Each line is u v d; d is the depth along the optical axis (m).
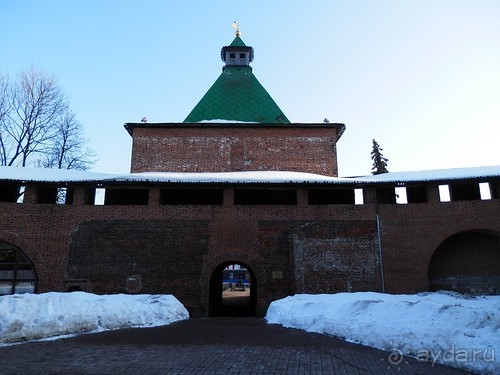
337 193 22.77
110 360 6.78
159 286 18.11
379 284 18.45
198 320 13.89
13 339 8.27
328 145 25.86
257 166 25.39
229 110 27.42
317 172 25.36
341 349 7.88
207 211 19.11
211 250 18.62
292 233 18.98
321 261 18.66
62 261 18.36
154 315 12.47
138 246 18.56
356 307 10.23
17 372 5.90
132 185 19.20
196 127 25.75
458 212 19.16
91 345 8.18
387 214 19.36
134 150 25.34
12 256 18.36
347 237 18.98
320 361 6.81
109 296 12.55
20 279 18.14
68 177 19.67
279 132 25.95
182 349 7.88
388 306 9.34
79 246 18.55
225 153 25.53
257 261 18.61
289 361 6.81
